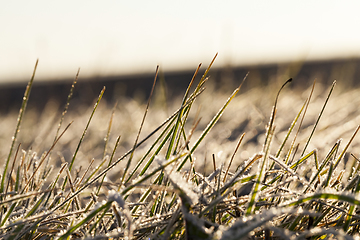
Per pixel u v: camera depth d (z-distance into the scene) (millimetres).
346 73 5922
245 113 4566
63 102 8703
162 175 1304
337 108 4273
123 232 1048
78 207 1353
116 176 2350
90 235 1096
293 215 1137
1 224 1163
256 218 892
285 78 5074
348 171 1591
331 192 969
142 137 3918
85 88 6637
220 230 919
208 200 1180
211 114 4723
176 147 1340
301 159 1342
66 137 4512
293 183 1479
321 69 10141
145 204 1305
